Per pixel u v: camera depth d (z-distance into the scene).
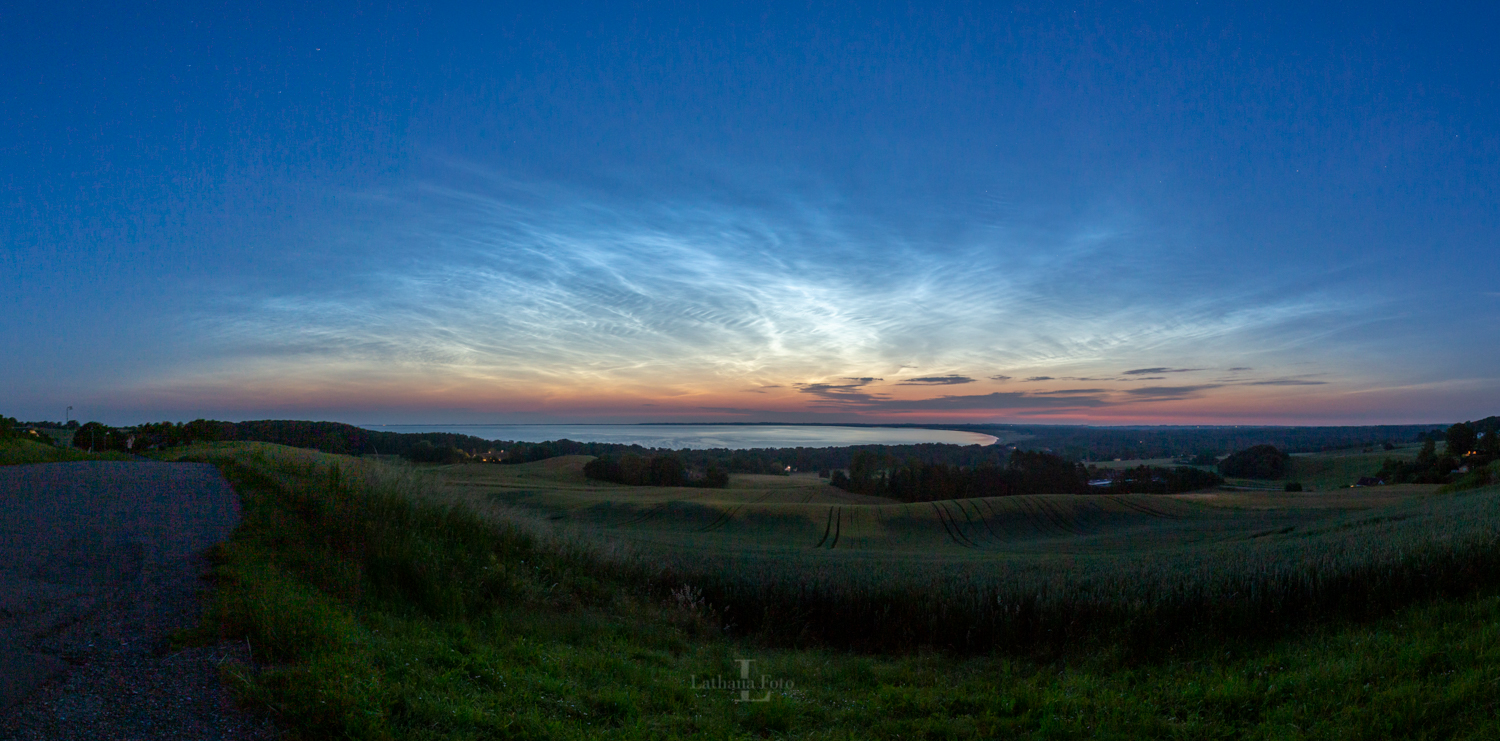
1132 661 8.18
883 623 10.40
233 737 4.20
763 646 9.80
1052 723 5.69
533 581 9.83
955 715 6.21
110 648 5.27
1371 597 8.73
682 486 86.00
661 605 10.66
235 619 5.75
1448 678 5.79
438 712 4.78
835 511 59.19
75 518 9.53
